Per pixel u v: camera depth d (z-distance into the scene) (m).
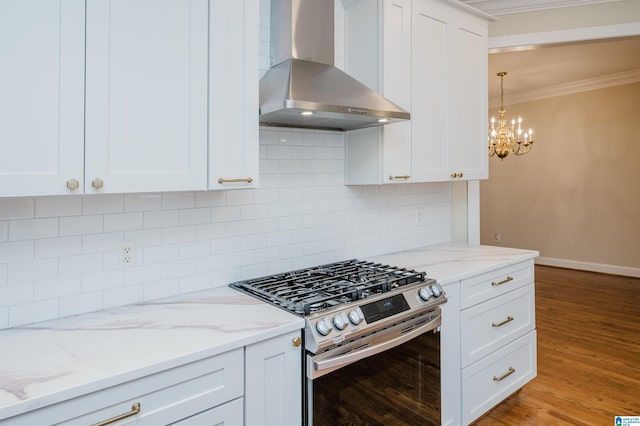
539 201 6.32
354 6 2.32
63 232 1.51
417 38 2.32
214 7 1.50
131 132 1.33
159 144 1.38
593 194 5.77
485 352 2.26
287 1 1.98
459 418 2.11
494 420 2.31
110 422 1.06
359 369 1.60
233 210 1.97
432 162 2.44
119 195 1.64
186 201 1.82
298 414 1.46
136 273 1.69
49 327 1.41
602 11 3.02
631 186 5.42
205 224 1.88
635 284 5.14
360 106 1.77
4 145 1.11
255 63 1.61
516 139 5.65
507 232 6.72
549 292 4.89
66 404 0.99
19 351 1.20
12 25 1.11
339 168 2.40
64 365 1.10
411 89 2.30
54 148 1.18
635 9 2.96
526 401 2.51
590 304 4.41
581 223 5.90
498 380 2.34
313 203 2.29
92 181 1.25
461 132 2.60
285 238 2.17
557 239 6.16
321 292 1.73
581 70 5.06
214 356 1.25
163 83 1.39
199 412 1.22
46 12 1.16
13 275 1.42
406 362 1.80
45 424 0.96
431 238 3.04
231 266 1.97
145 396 1.12
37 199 1.46
